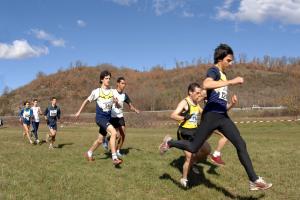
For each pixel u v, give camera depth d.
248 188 7.91
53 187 7.83
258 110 49.94
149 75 109.00
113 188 7.89
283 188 7.87
